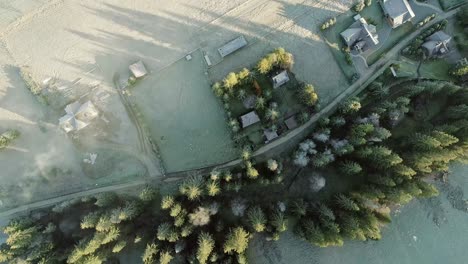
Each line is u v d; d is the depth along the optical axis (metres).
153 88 60.19
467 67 55.88
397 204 56.06
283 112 59.12
